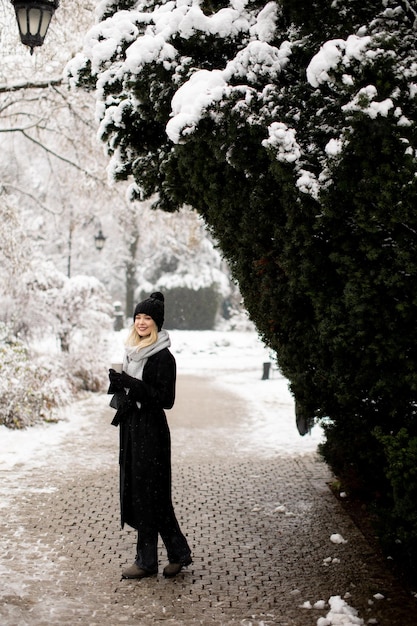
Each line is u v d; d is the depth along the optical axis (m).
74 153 16.11
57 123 15.08
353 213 3.64
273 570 4.40
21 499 5.91
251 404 12.86
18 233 13.20
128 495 4.23
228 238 4.85
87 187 16.02
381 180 3.28
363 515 5.66
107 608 3.76
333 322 3.84
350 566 4.48
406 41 3.57
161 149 5.04
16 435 8.84
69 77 4.69
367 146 3.32
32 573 4.23
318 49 3.86
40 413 9.88
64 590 3.99
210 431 9.81
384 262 3.59
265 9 4.07
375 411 4.35
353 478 6.33
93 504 5.83
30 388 9.78
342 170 3.46
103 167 15.47
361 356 3.84
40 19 5.53
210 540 4.99
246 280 4.90
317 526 5.36
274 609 3.80
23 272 12.98
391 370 3.80
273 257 4.36
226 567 4.45
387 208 3.31
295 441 9.11
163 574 4.26
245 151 3.95
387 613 3.74
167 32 4.12
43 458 7.64
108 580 4.16
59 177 17.31
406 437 3.74
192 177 4.46
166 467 4.24
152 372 4.20
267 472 7.24
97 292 13.99
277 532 5.21
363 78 3.33
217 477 6.98
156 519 4.20
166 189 5.13
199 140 3.89
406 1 3.64
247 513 5.71
